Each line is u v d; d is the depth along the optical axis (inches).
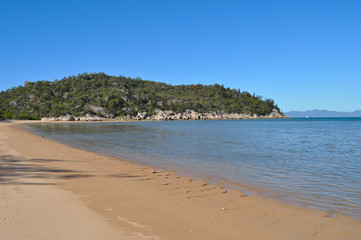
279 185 334.6
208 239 172.2
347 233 191.2
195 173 405.1
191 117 6205.7
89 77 7731.3
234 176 385.7
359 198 282.0
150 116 5772.6
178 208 234.4
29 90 6087.6
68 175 359.3
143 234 174.7
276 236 182.4
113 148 738.8
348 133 1471.5
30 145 735.7
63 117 4670.3
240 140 1007.0
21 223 182.9
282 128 2116.1
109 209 223.5
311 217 223.0
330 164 495.8
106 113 5280.5
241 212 230.4
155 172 405.4
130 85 7731.3
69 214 205.8
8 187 278.2
